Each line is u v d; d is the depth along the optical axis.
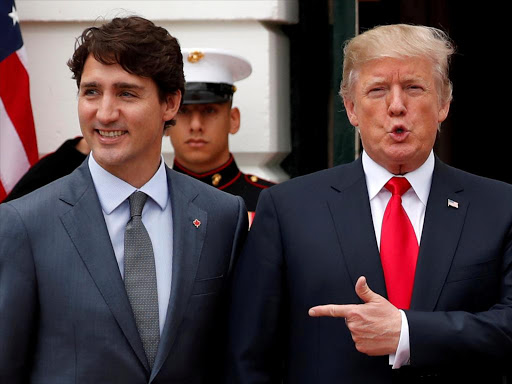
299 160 7.46
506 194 4.65
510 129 10.42
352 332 4.22
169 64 4.48
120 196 4.53
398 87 4.46
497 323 4.26
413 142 4.47
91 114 4.38
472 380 4.45
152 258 4.48
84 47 4.38
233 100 7.32
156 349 4.38
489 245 4.48
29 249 4.32
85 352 4.26
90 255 4.35
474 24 10.02
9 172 6.87
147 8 7.24
